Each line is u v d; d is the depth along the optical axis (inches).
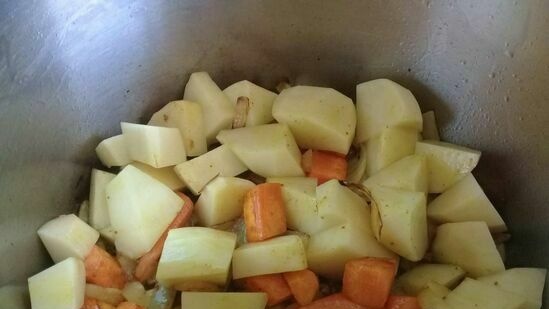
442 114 9.3
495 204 8.7
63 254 8.0
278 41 9.6
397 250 8.1
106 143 8.9
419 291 8.0
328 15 9.2
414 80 9.4
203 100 9.4
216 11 9.1
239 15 9.2
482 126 8.8
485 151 8.8
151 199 8.4
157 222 8.3
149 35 9.0
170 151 8.8
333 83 10.0
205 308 7.6
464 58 8.6
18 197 7.7
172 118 9.3
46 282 7.5
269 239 8.2
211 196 8.6
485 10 8.0
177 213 8.5
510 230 8.5
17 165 7.7
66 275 7.5
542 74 7.7
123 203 8.3
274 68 10.0
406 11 8.8
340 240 8.0
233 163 9.1
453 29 8.5
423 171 8.7
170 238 8.0
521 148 8.3
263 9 9.2
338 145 9.0
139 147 8.8
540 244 7.9
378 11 8.9
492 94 8.5
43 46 7.9
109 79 8.9
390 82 9.1
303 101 9.0
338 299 7.9
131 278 8.3
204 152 9.4
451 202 8.5
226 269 7.8
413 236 8.0
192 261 7.8
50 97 8.2
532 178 8.1
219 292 7.9
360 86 9.3
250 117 9.5
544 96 7.8
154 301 8.0
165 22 9.0
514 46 7.9
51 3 7.7
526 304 7.3
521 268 7.7
